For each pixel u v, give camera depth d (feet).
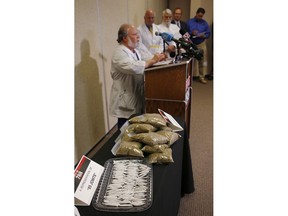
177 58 7.92
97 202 2.98
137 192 3.14
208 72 19.57
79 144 7.89
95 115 9.04
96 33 8.80
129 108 7.92
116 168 3.68
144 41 10.34
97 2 8.81
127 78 7.74
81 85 7.87
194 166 8.11
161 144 4.19
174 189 3.80
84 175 3.17
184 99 7.16
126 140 4.36
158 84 7.22
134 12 13.76
